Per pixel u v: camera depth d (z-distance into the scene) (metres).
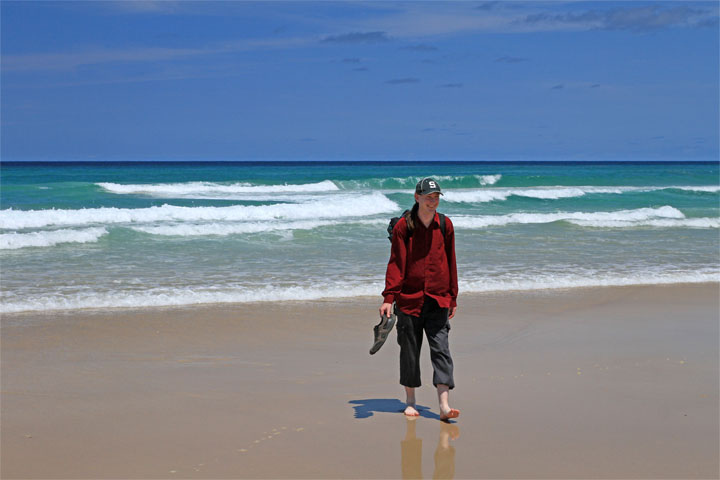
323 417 4.59
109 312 8.17
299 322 7.79
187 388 5.28
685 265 12.43
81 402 4.91
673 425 4.45
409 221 4.48
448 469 3.72
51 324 7.52
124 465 3.75
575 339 7.17
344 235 16.31
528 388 5.32
